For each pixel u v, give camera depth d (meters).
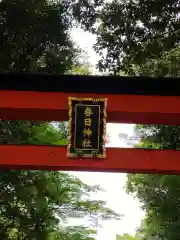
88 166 4.88
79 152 4.87
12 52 7.05
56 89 5.03
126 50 7.15
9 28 6.90
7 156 4.93
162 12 6.84
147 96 5.02
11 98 5.02
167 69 7.47
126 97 5.02
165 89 4.96
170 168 4.84
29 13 6.86
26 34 7.02
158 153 4.91
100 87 5.00
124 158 4.90
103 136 4.91
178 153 4.90
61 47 7.45
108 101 5.01
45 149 4.97
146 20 6.91
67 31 7.38
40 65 7.38
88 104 4.96
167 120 5.18
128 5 6.96
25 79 4.97
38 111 5.06
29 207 7.76
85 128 4.92
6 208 7.66
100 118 4.94
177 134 7.90
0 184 7.54
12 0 6.78
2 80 4.98
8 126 7.53
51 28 7.11
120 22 7.01
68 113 5.10
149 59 7.55
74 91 5.04
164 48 7.04
